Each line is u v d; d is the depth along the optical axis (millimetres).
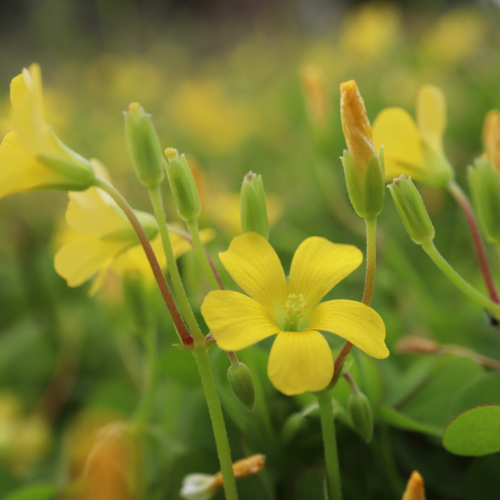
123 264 127
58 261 119
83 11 697
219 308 105
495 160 123
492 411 111
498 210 119
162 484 126
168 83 634
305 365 103
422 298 162
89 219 119
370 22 552
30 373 185
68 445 138
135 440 128
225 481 111
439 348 131
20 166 109
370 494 125
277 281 110
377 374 123
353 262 110
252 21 785
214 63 708
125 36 601
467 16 502
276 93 525
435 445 126
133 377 158
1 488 145
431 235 114
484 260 126
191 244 123
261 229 116
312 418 122
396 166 130
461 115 327
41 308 192
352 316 106
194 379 132
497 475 121
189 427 129
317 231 227
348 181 109
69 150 110
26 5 756
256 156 400
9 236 223
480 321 151
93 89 588
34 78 107
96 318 192
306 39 687
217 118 408
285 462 124
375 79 484
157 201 110
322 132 194
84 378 182
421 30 585
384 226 245
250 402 109
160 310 141
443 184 129
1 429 151
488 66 408
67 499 125
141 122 109
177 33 750
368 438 113
